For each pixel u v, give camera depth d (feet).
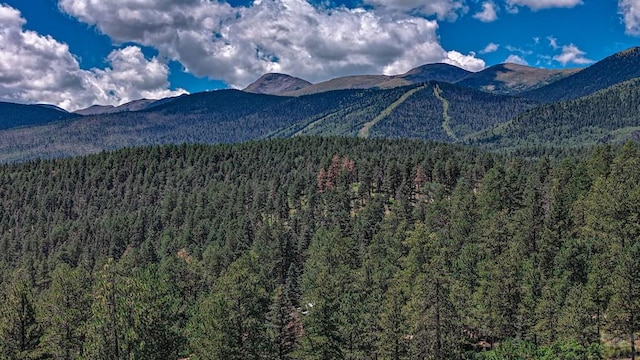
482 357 185.37
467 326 214.07
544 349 167.22
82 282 180.14
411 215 414.21
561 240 259.80
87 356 132.77
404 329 186.19
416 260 268.41
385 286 259.39
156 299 144.36
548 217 294.46
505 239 284.20
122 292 137.08
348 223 429.79
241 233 468.34
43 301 189.88
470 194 390.01
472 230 321.32
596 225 257.75
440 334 183.42
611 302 178.81
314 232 460.14
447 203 406.21
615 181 277.64
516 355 169.27
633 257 184.14
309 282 292.61
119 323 133.80
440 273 202.28
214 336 151.53
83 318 160.45
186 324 189.78
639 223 237.86
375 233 398.21
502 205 356.18
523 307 198.49
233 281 161.38
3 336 142.82
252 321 157.58
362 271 276.62
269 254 375.45
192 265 314.76
